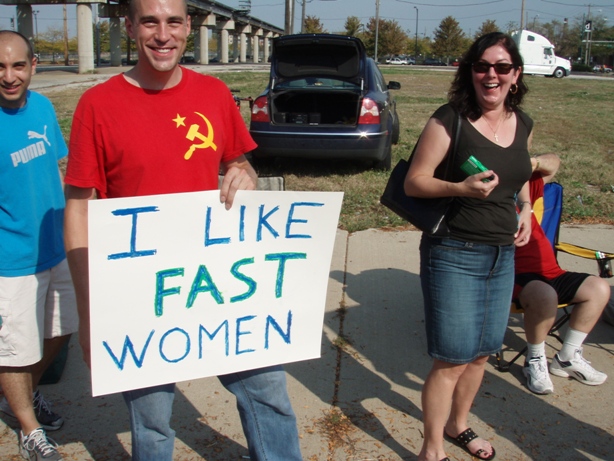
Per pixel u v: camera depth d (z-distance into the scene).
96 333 2.05
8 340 2.60
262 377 2.31
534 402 3.28
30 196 2.59
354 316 4.19
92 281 2.01
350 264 5.10
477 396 3.32
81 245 2.07
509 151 2.45
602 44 92.44
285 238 2.25
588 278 3.41
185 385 3.36
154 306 2.11
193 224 2.11
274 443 2.35
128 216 2.01
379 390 3.35
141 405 2.18
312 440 2.92
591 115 17.19
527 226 2.72
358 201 6.79
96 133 2.01
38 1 34.16
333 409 3.17
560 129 13.89
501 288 2.54
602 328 4.12
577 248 3.88
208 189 2.16
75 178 2.03
